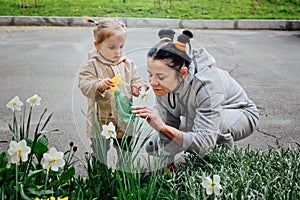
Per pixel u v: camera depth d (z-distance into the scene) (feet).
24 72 18.48
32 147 7.80
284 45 24.75
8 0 33.04
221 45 24.21
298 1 34.04
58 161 7.07
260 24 29.14
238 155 9.45
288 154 9.62
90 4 32.42
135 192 7.80
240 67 19.99
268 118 14.16
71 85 16.88
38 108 14.49
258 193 7.92
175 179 8.66
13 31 26.63
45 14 29.48
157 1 33.63
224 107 10.16
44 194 7.03
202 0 34.30
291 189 7.92
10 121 13.38
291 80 18.26
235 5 33.01
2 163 7.63
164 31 8.48
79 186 7.65
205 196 7.78
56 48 22.53
